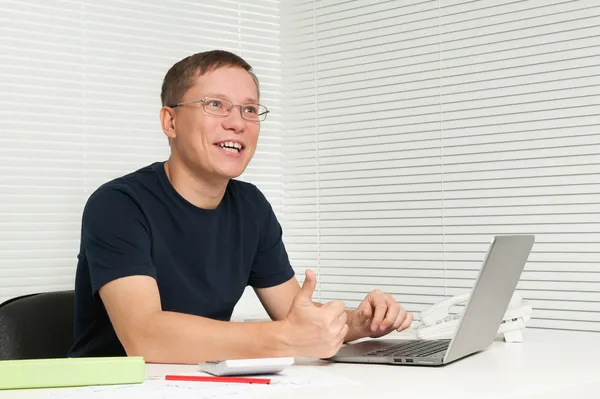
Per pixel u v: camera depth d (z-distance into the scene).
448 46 2.93
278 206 3.46
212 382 1.40
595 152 2.55
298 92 3.42
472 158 2.85
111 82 3.17
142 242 1.91
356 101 3.21
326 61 3.32
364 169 3.17
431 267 2.95
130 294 1.82
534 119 2.69
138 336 1.77
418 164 3.01
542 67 2.68
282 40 3.49
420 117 3.01
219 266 2.10
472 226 2.84
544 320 2.64
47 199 3.02
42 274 3.01
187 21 3.33
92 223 1.91
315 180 3.34
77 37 3.09
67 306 2.21
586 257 2.56
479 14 2.84
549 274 2.63
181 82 2.03
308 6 3.39
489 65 2.81
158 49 3.27
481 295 1.61
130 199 1.96
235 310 3.33
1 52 2.95
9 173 2.95
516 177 2.73
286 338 1.62
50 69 3.04
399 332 2.20
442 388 1.33
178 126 2.03
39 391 1.32
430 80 2.98
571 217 2.60
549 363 1.62
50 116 3.03
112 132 3.16
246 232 2.18
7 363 1.35
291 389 1.32
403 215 3.04
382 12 3.13
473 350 1.72
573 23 2.61
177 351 1.70
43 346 2.14
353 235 3.20
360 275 3.17
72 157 3.07
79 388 1.35
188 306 2.03
